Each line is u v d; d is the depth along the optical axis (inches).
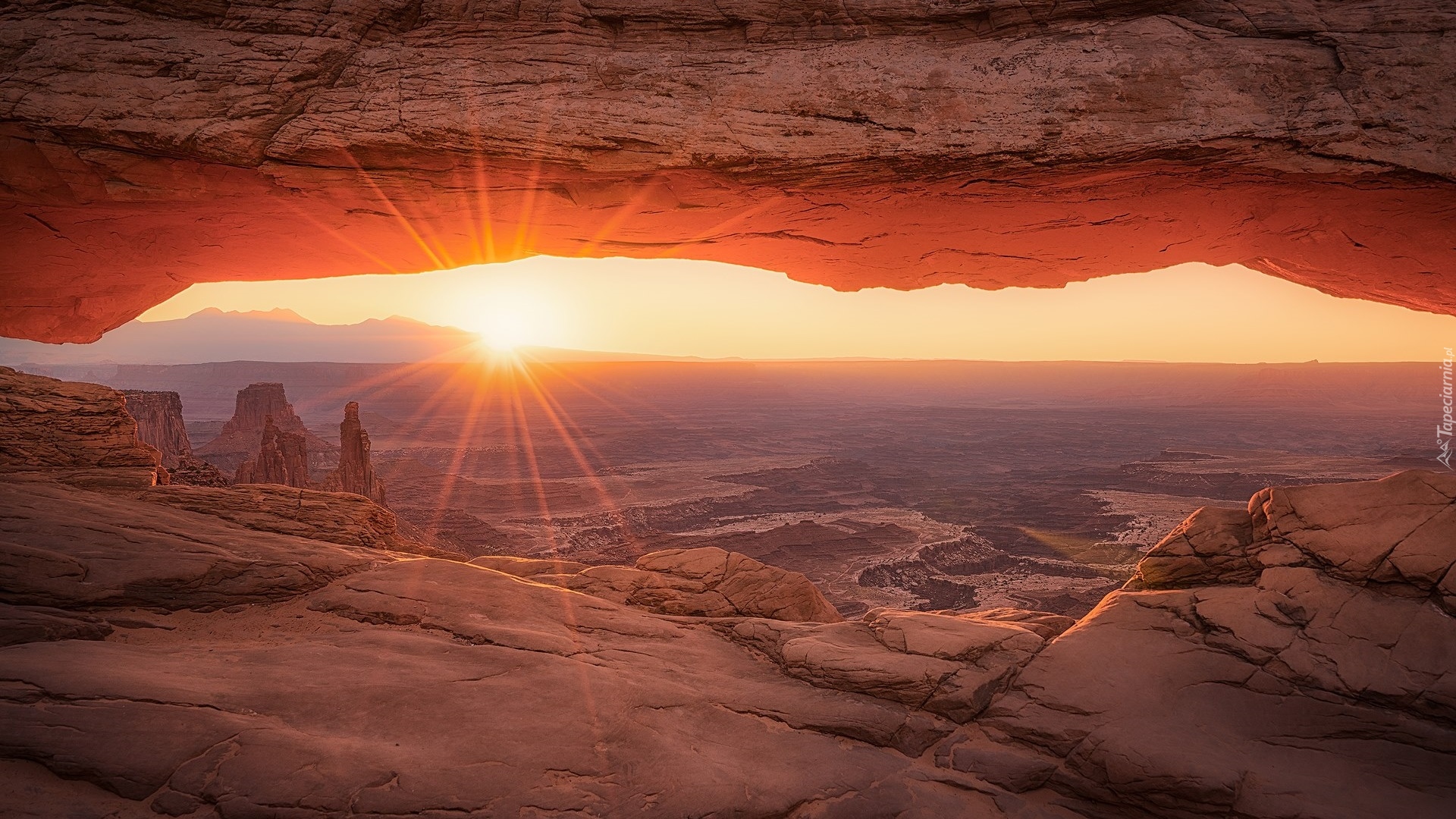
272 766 260.2
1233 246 529.3
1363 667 321.7
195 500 524.4
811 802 287.9
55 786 245.4
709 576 487.5
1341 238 489.7
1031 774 306.8
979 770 311.0
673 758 299.3
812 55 453.4
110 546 412.8
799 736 330.6
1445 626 324.5
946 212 490.3
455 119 435.2
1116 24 442.9
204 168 453.1
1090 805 300.4
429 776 269.6
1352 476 5049.2
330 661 345.1
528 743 296.5
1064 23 449.7
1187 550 400.8
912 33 459.8
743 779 293.3
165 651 341.1
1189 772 286.4
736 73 450.0
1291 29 421.1
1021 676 354.0
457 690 328.5
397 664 346.6
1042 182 445.1
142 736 262.7
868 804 289.3
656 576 490.0
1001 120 426.9
